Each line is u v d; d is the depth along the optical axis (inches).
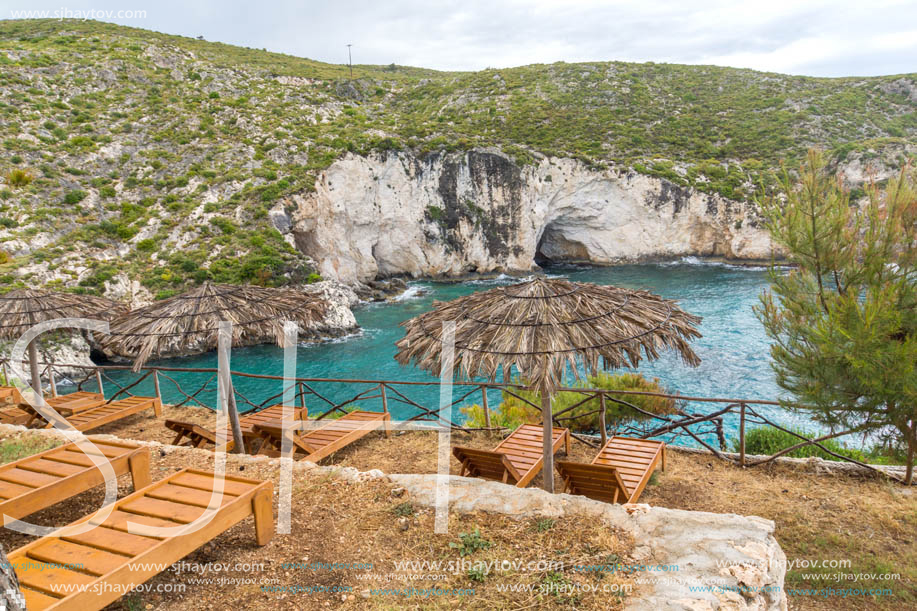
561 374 206.8
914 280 243.1
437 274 2139.5
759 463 305.9
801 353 259.9
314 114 2427.4
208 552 174.7
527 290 235.3
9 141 1736.0
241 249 1576.0
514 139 2415.1
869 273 252.7
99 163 1845.5
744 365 987.3
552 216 2239.2
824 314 257.8
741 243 2087.8
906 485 275.3
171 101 2297.0
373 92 3093.0
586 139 2421.3
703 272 1963.6
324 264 1882.4
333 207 1891.0
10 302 343.6
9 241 1396.4
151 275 1430.9
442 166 2078.0
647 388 517.3
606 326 218.4
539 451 298.7
